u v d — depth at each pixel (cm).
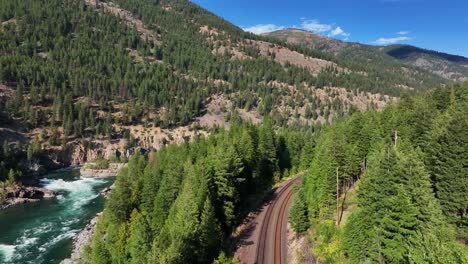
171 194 6912
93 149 17038
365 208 3894
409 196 3459
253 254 5253
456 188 4006
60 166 15750
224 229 6138
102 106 19775
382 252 3391
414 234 3177
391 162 3897
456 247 2631
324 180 6069
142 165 10750
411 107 8119
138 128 19462
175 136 19550
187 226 4872
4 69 18600
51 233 8069
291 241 5650
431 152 4716
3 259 6719
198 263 4853
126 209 7388
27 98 17862
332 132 9125
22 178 12525
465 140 4147
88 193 11669
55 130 16375
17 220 8931
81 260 6588
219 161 6400
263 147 9319
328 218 5678
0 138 14888
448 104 7619
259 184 8644
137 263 4975
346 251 4216
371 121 7775
